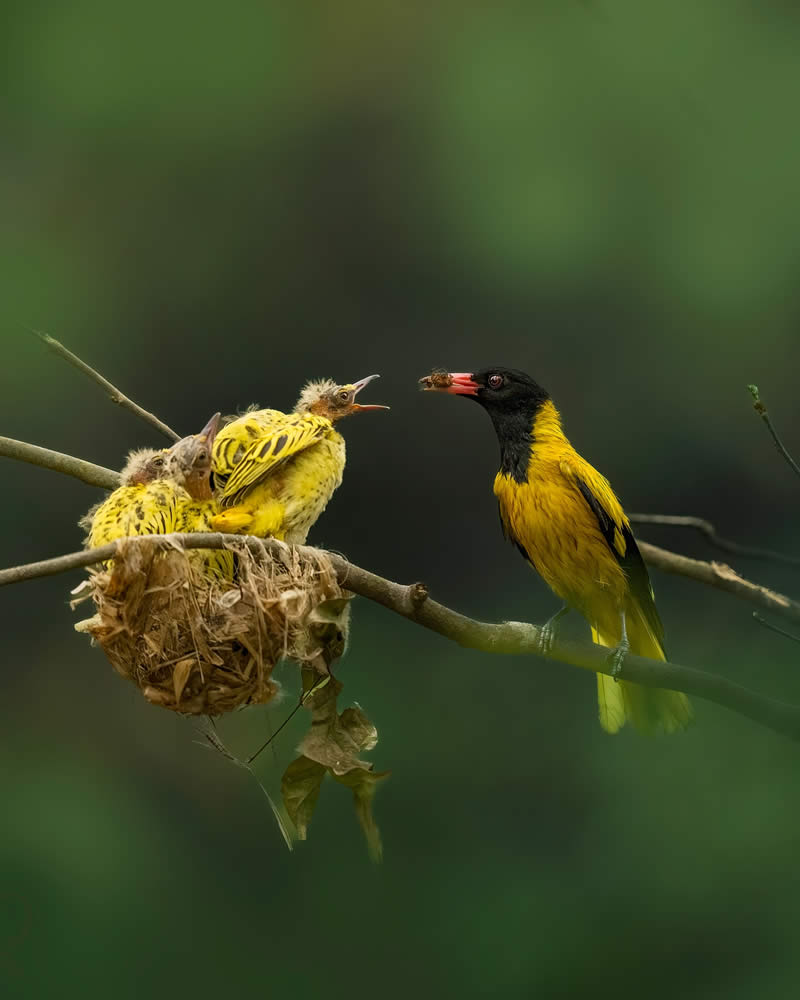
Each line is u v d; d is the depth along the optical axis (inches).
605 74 741.9
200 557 262.7
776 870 553.9
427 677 684.1
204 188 774.5
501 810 631.2
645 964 552.7
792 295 748.6
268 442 281.0
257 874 633.0
